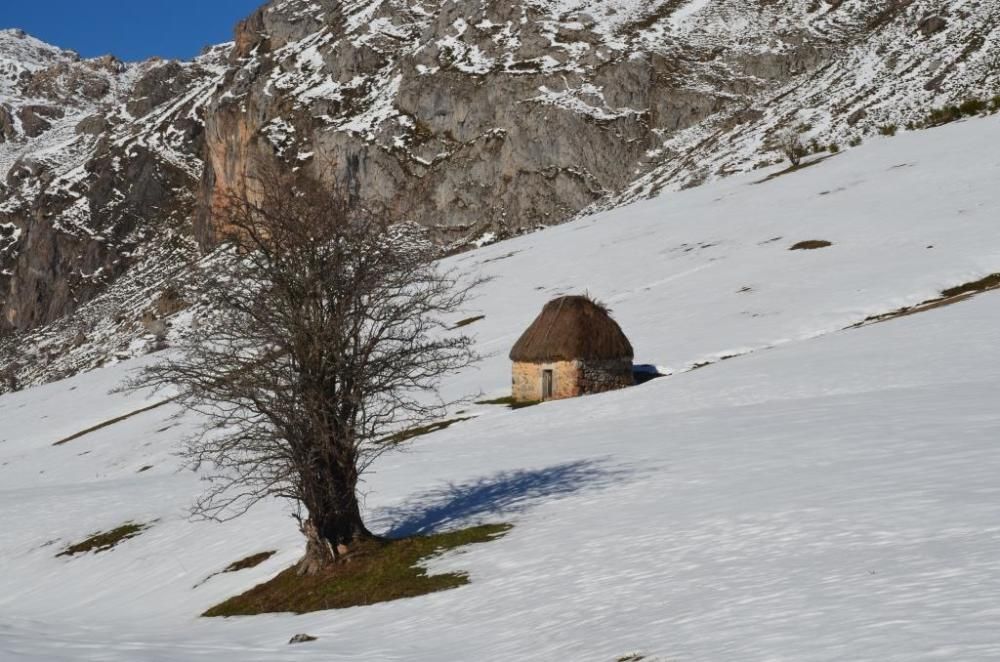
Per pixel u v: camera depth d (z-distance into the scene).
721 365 53.28
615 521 23.56
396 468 40.03
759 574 16.23
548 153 180.88
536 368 56.66
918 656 10.61
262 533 34.66
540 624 16.42
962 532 16.19
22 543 44.72
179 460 67.81
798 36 185.50
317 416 25.88
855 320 58.75
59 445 89.06
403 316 27.50
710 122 175.12
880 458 25.08
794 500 21.52
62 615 31.61
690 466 29.08
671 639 13.48
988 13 159.75
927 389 37.72
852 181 98.00
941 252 67.38
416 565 24.41
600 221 122.06
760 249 83.50
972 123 109.31
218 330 26.14
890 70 158.38
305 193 27.00
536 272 101.19
